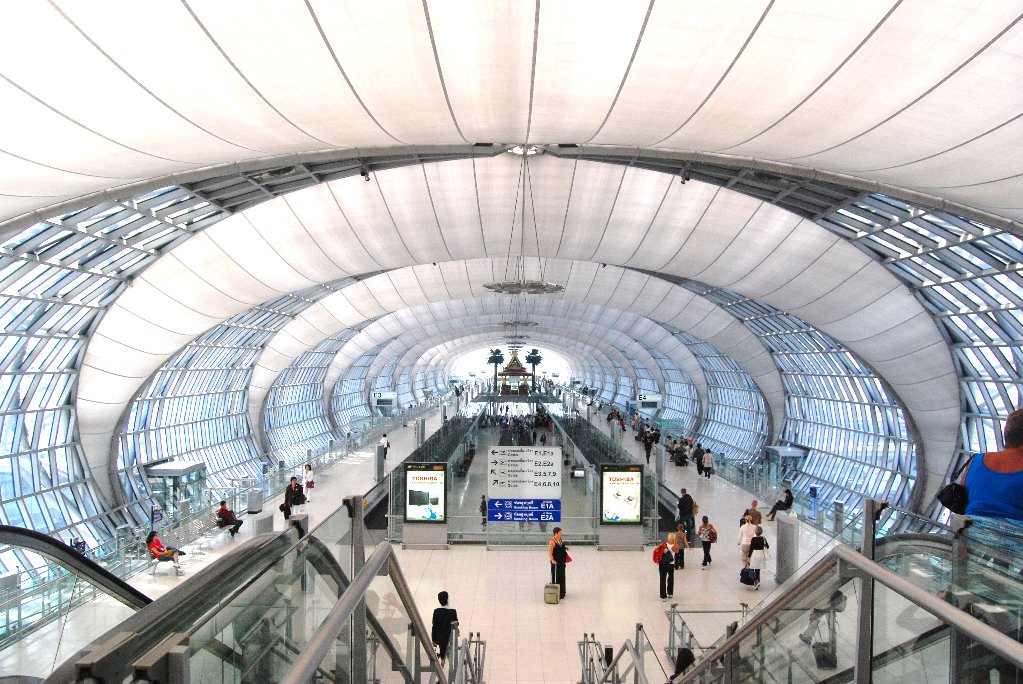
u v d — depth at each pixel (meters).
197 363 43.28
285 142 19.09
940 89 14.45
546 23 14.20
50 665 8.39
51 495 30.08
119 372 33.03
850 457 45.03
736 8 13.41
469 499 25.95
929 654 3.33
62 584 8.83
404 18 13.80
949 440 35.84
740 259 34.34
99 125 15.31
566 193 32.25
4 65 12.85
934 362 34.25
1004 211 20.55
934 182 19.14
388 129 18.67
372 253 34.88
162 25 12.92
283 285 35.59
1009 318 28.95
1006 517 4.24
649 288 49.56
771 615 5.96
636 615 16.38
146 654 1.98
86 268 27.16
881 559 4.54
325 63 14.75
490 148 26.19
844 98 15.48
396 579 5.84
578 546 22.25
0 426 27.12
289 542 3.63
